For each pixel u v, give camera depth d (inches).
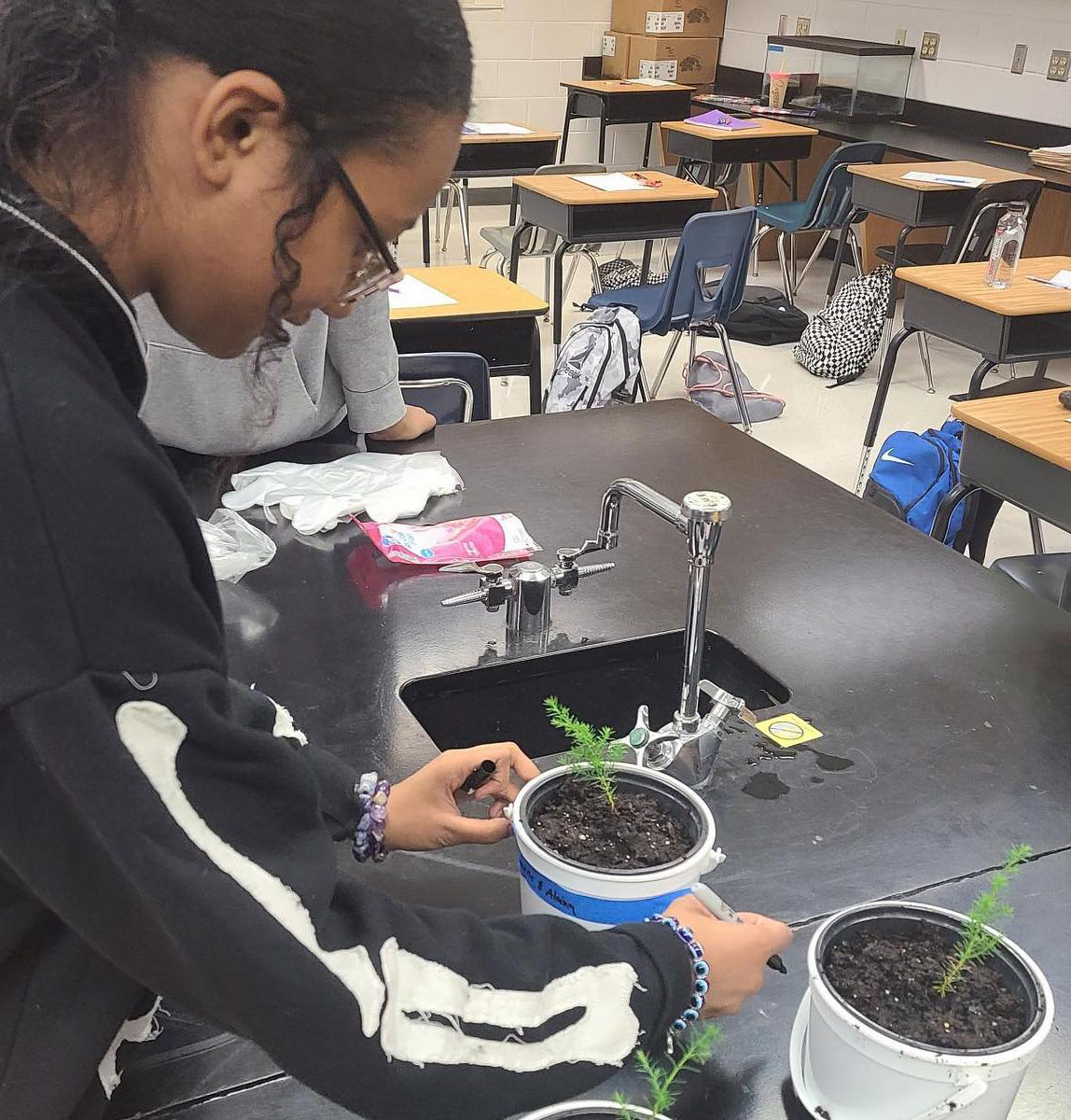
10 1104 27.2
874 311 190.1
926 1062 26.5
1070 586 81.9
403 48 20.8
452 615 56.7
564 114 292.5
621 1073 31.3
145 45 20.0
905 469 107.8
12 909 25.1
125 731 21.3
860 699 49.8
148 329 27.6
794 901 38.2
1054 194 211.0
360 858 37.6
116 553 21.0
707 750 43.9
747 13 286.8
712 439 78.7
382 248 23.7
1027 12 219.9
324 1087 24.4
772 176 268.7
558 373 142.6
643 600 58.3
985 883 39.2
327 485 67.6
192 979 23.3
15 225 20.4
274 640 53.9
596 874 31.1
